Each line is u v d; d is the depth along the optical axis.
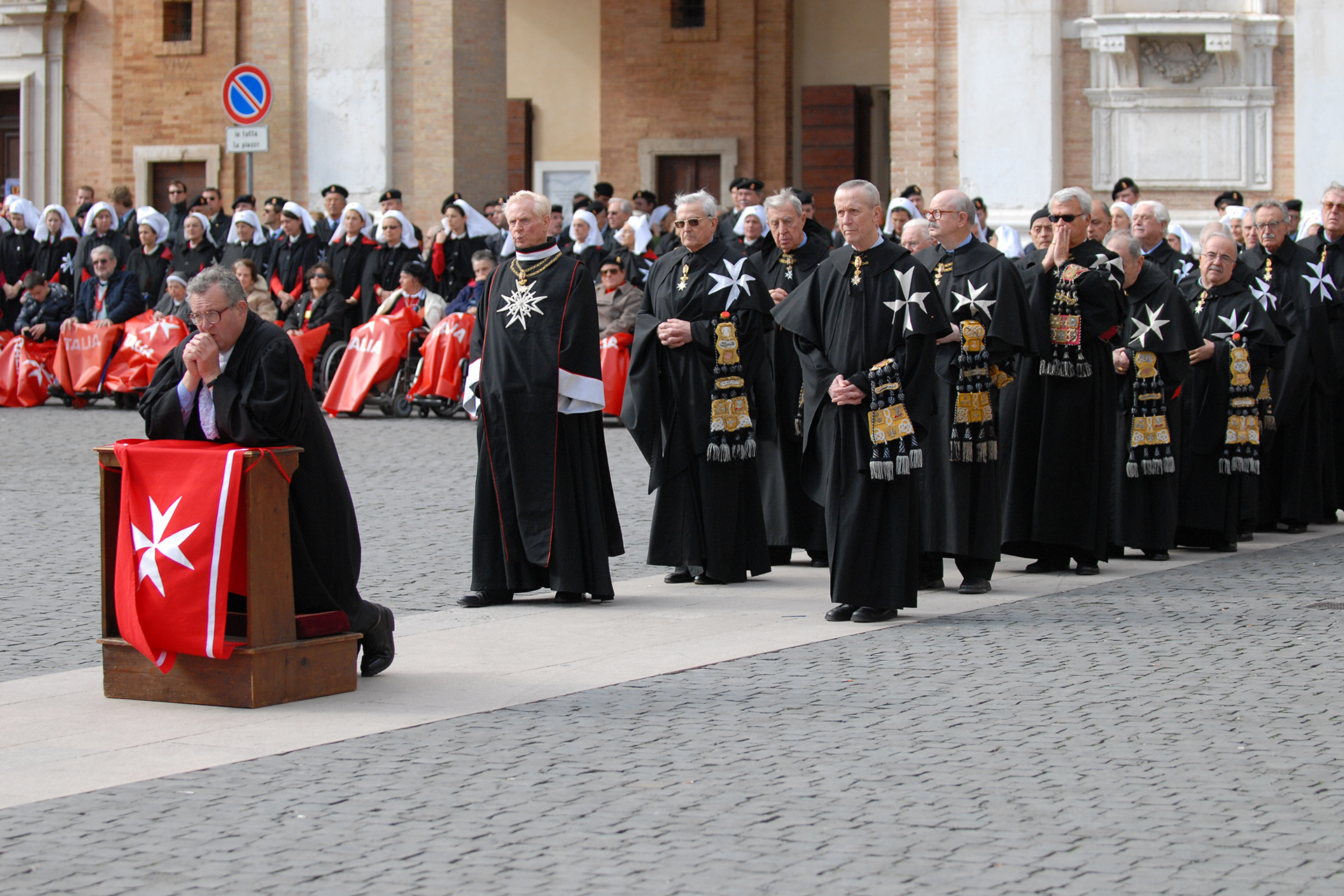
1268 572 25.17
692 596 23.06
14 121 71.62
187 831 12.74
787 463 25.48
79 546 26.50
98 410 48.66
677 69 69.62
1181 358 26.06
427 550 26.19
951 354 22.83
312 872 11.81
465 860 12.02
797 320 21.30
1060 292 24.53
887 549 20.91
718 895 11.30
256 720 16.14
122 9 66.38
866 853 12.12
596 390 22.06
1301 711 16.28
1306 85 47.44
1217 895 11.28
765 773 14.20
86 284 49.16
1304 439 30.03
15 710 16.58
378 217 53.97
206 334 16.77
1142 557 27.09
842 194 21.02
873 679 17.72
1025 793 13.59
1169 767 14.34
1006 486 25.02
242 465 16.34
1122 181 40.72
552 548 21.94
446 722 16.06
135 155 66.12
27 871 11.88
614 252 45.12
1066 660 18.61
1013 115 50.00
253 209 49.38
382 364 44.94
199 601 16.38
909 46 51.44
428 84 58.25
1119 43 48.72
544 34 71.50
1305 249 30.44
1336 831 12.62
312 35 59.09
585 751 14.92
